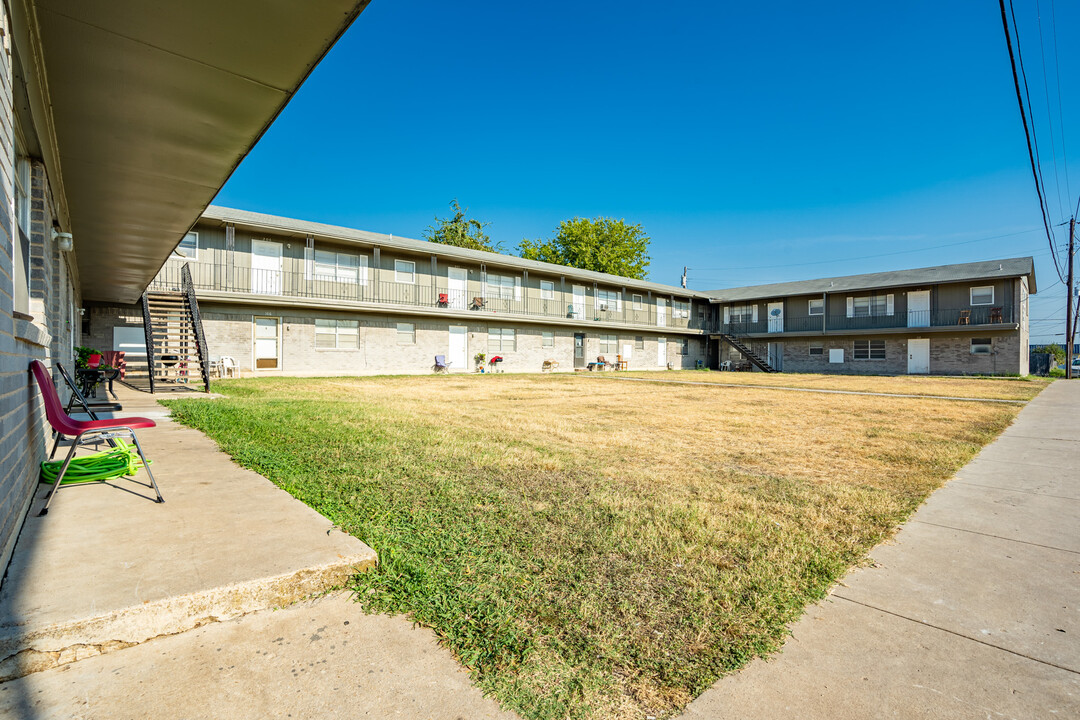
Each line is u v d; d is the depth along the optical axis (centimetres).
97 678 189
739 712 185
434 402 1180
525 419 915
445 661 208
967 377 2647
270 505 351
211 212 1639
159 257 887
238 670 197
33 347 363
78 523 306
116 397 1027
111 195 577
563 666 207
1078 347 5547
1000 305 2711
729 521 377
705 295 3756
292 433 647
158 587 226
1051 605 269
